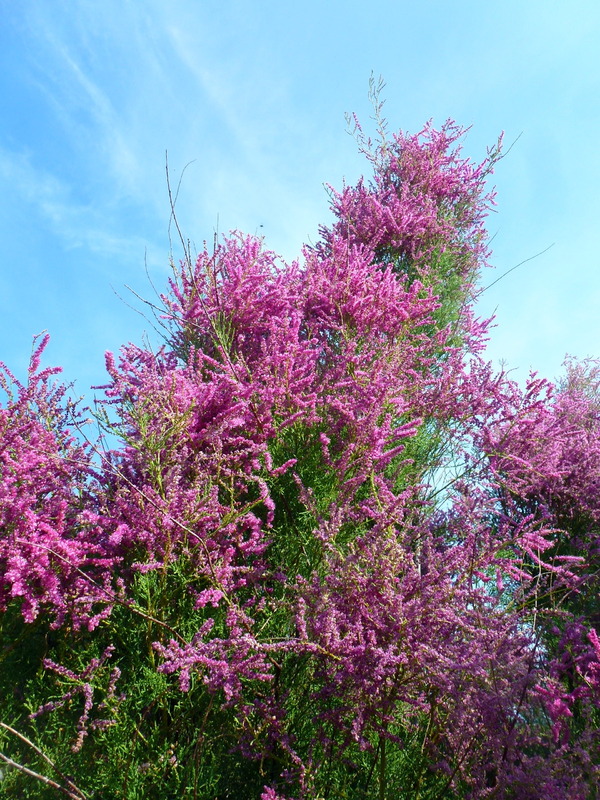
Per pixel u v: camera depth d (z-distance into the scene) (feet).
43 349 9.36
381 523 8.30
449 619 7.86
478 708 7.59
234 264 13.52
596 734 7.98
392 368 12.36
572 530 14.14
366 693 7.61
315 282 14.02
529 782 7.22
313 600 8.07
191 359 11.39
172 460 9.59
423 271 17.60
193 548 9.05
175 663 7.54
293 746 8.63
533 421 13.47
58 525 8.72
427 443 13.97
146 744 8.13
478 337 17.17
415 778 8.75
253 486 10.92
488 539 9.18
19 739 7.96
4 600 8.36
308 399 11.21
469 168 20.74
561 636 10.17
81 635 8.95
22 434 9.48
